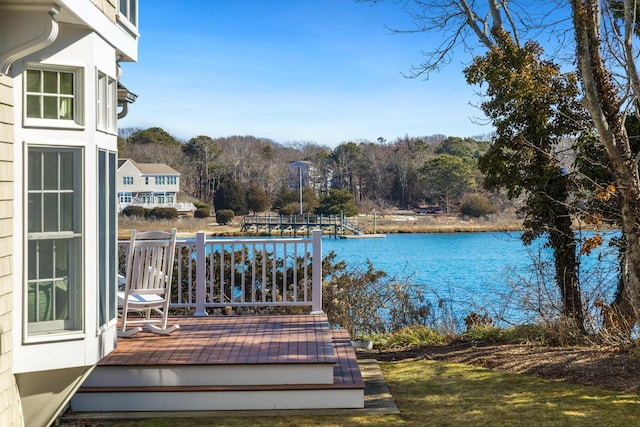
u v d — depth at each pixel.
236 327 7.56
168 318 8.20
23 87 4.64
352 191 70.25
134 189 67.38
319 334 7.11
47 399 4.95
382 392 6.45
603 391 6.30
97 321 5.00
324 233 49.66
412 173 67.50
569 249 10.38
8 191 4.48
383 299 10.84
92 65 4.96
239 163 73.56
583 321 9.65
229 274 10.23
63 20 4.68
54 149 4.80
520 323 9.70
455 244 38.09
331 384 5.90
